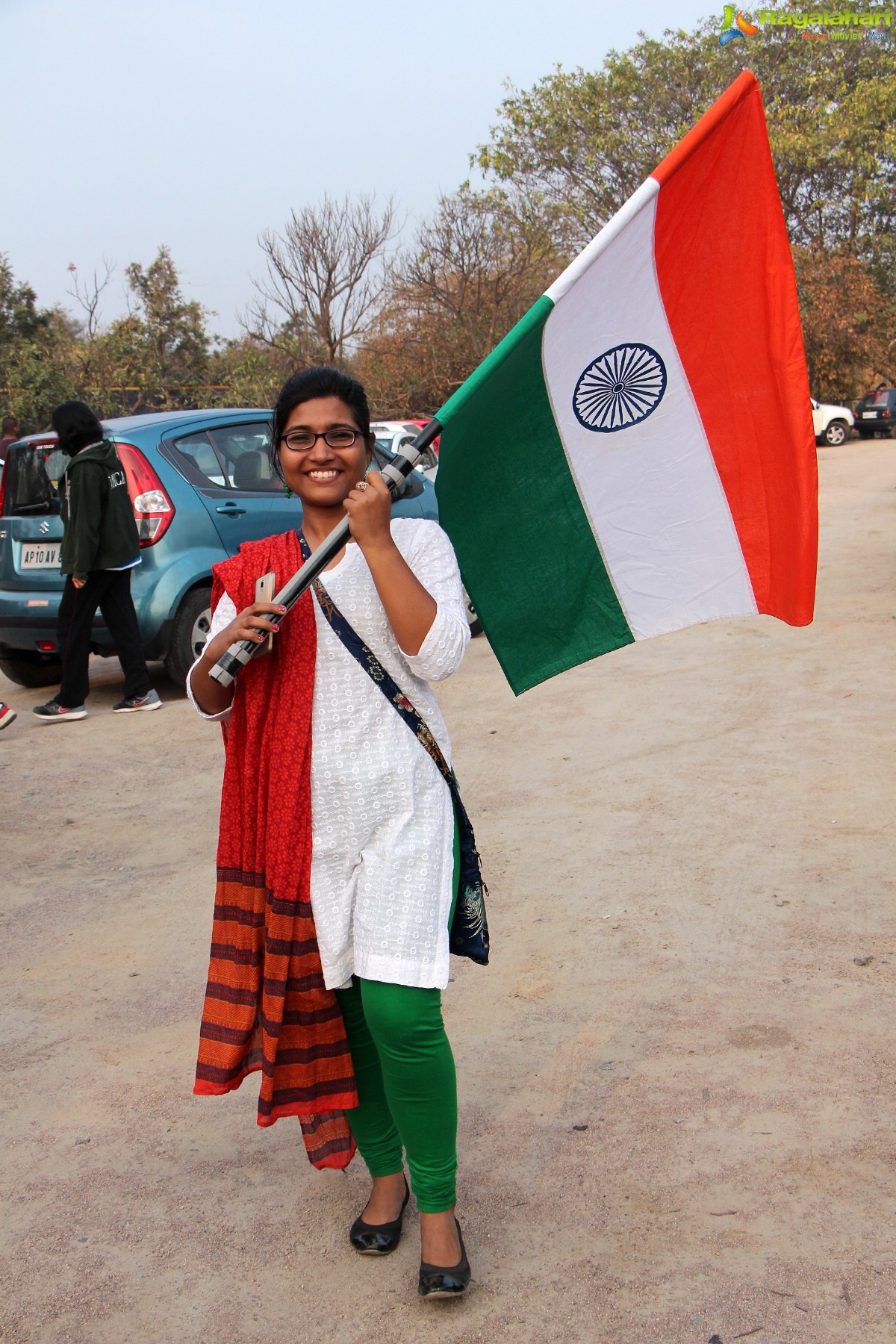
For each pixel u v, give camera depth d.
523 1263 2.30
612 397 2.61
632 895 3.96
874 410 31.39
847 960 3.41
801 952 3.48
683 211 2.52
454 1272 2.20
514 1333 2.13
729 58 32.12
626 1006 3.25
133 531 6.95
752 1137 2.63
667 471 2.68
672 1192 2.47
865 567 10.43
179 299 32.75
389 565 2.05
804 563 2.67
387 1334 2.15
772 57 32.97
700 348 2.62
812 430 2.62
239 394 27.02
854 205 34.84
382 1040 2.12
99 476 6.72
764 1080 2.84
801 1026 3.07
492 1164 2.61
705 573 2.74
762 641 7.71
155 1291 2.31
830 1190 2.43
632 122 32.91
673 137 32.50
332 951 2.14
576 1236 2.37
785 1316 2.11
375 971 2.10
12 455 7.80
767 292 2.60
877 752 5.21
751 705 6.18
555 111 32.59
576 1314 2.16
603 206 33.44
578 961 3.53
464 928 2.33
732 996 3.26
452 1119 2.20
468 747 5.87
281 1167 2.71
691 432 2.67
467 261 28.81
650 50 32.69
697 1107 2.76
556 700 6.65
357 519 2.05
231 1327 2.20
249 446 7.89
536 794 5.05
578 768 5.36
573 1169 2.57
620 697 6.56
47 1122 2.91
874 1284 2.17
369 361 29.48
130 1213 2.55
